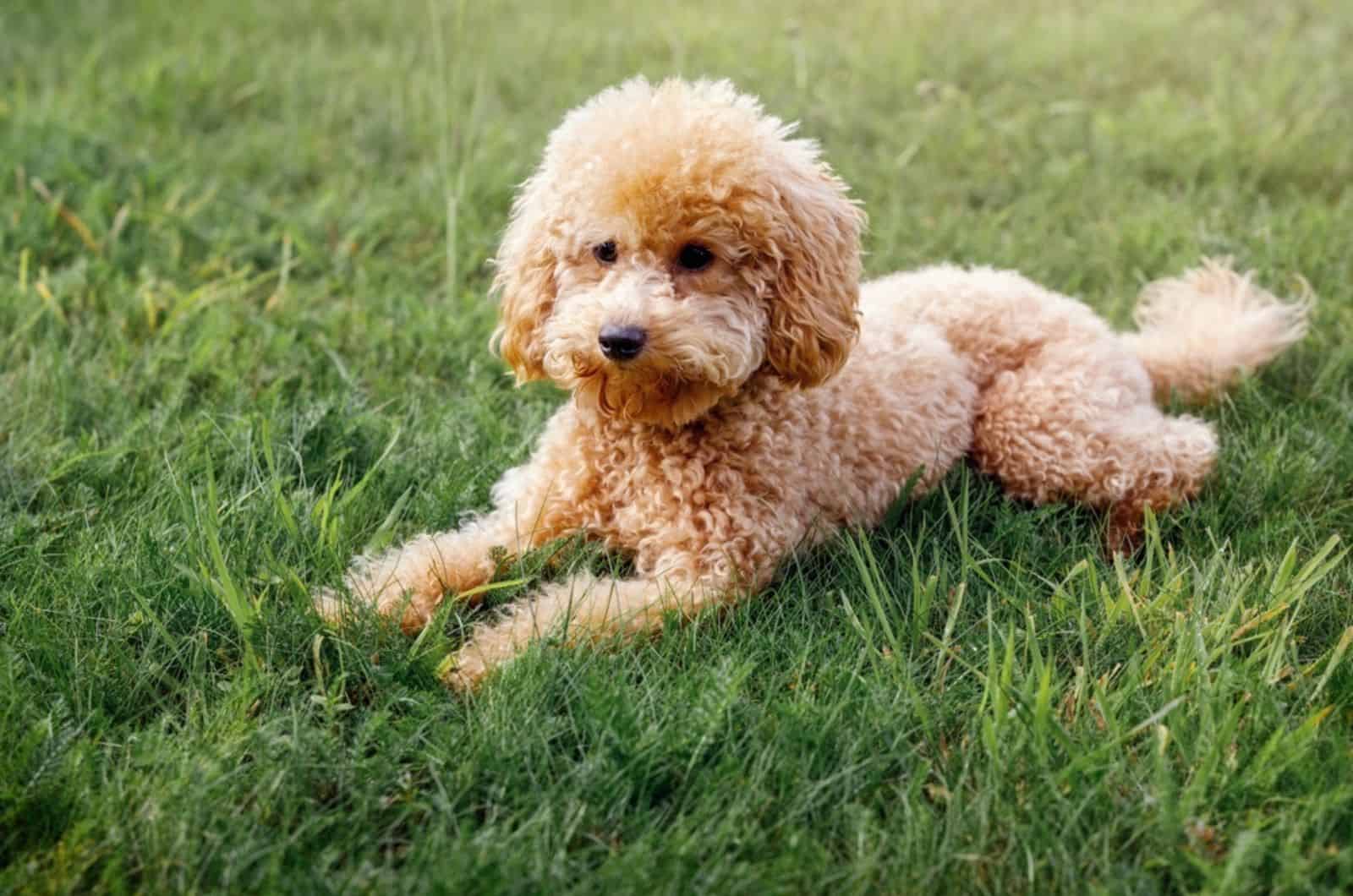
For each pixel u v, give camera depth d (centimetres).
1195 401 411
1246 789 236
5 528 319
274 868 216
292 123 648
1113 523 356
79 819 229
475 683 276
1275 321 411
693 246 303
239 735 248
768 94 680
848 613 285
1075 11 848
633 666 275
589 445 327
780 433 319
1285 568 286
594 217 304
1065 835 229
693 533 312
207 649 278
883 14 848
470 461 366
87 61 696
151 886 218
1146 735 258
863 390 342
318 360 428
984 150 626
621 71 731
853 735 252
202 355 412
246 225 531
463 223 536
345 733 261
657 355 289
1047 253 509
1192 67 726
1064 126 643
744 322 305
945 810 241
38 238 499
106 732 255
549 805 232
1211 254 501
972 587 310
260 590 298
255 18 826
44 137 580
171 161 579
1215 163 584
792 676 272
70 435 379
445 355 436
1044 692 245
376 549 324
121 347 421
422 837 230
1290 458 363
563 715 262
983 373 374
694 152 297
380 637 283
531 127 648
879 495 345
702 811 232
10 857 225
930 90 691
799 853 225
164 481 336
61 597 288
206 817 229
